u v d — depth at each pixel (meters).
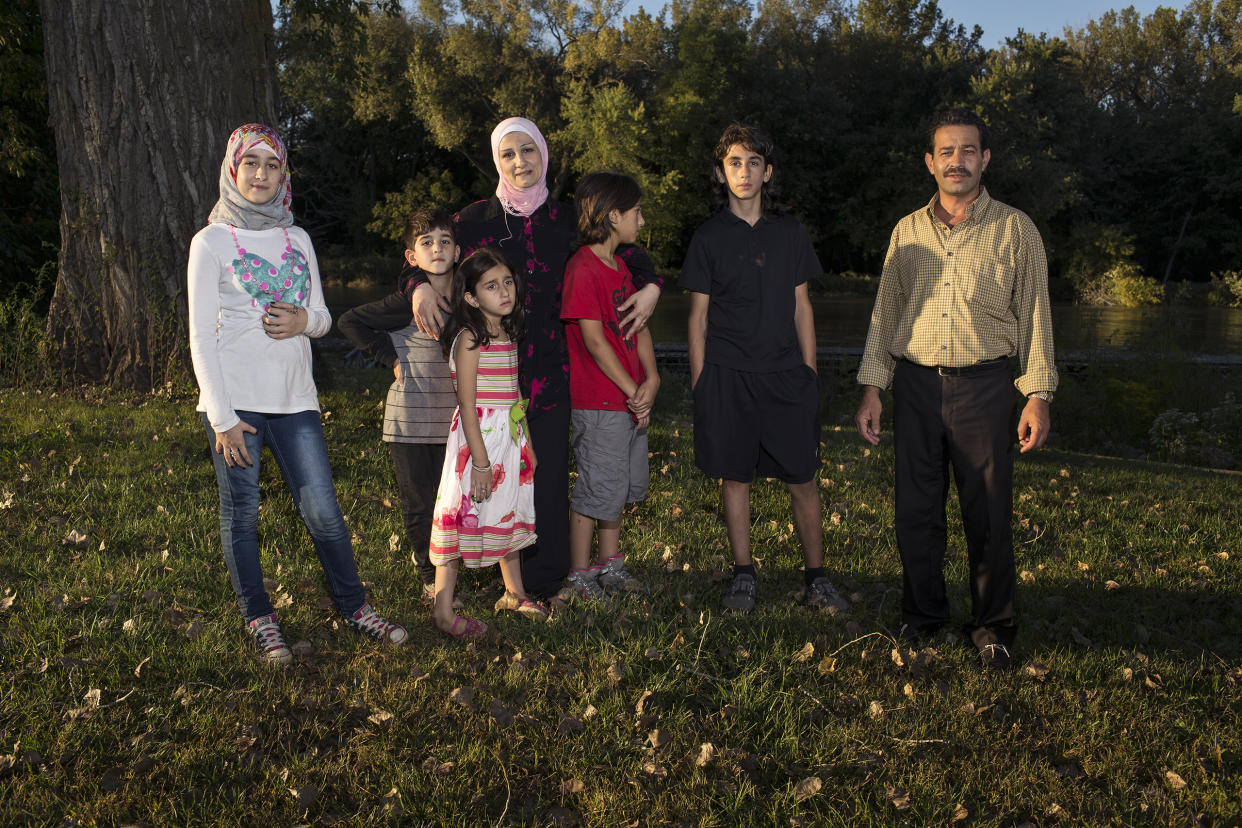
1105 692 2.90
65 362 7.93
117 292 7.75
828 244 48.38
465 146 44.44
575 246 3.42
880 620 3.48
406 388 3.49
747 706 2.71
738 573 3.58
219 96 7.70
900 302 3.33
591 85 40.56
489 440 3.13
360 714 2.63
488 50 38.91
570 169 40.91
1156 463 7.32
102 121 7.54
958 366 3.05
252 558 2.93
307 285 2.90
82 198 7.71
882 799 2.32
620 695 2.76
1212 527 4.89
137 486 4.83
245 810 2.17
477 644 3.12
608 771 2.38
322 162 46.22
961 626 3.41
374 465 5.48
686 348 16.62
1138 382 11.16
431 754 2.43
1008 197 40.00
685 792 2.31
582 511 3.53
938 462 3.19
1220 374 11.67
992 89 39.94
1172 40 64.00
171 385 7.57
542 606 3.43
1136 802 2.33
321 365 8.58
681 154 41.84
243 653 2.93
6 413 6.65
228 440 2.70
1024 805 2.32
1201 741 2.62
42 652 2.90
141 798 2.20
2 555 3.79
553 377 3.45
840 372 13.77
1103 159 49.78
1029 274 3.00
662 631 3.18
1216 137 46.47
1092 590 3.88
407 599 3.50
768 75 41.44
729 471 3.49
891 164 41.53
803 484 3.52
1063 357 12.00
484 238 3.39
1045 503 5.36
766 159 3.29
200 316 2.68
